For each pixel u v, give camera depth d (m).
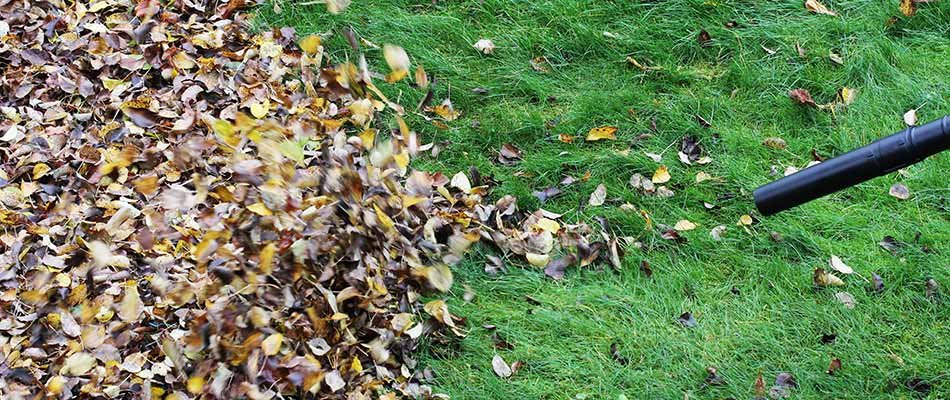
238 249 2.73
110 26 3.84
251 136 2.60
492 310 2.94
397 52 2.70
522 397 2.71
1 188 3.18
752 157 3.36
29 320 2.79
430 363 2.80
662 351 2.80
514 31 3.85
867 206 3.16
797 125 3.47
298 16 3.92
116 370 2.66
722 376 2.73
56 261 2.95
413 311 2.89
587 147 3.45
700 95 3.60
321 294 2.73
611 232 3.13
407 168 3.35
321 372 2.56
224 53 3.72
